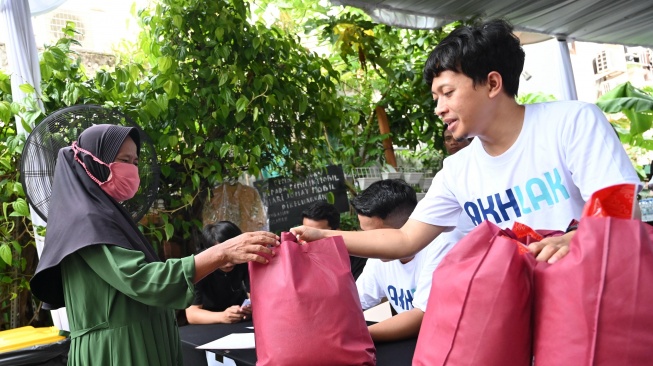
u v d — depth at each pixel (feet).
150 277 5.72
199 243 11.68
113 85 10.44
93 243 5.81
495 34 5.12
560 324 3.69
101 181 6.43
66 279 6.16
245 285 10.64
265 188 12.26
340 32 14.32
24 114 8.92
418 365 4.29
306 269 5.36
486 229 4.17
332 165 13.14
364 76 15.65
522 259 3.97
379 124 14.82
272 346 5.16
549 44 29.48
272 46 11.96
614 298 3.56
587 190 5.06
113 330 6.00
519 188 5.44
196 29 11.30
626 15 16.44
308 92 12.52
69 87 9.95
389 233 6.00
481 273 3.95
